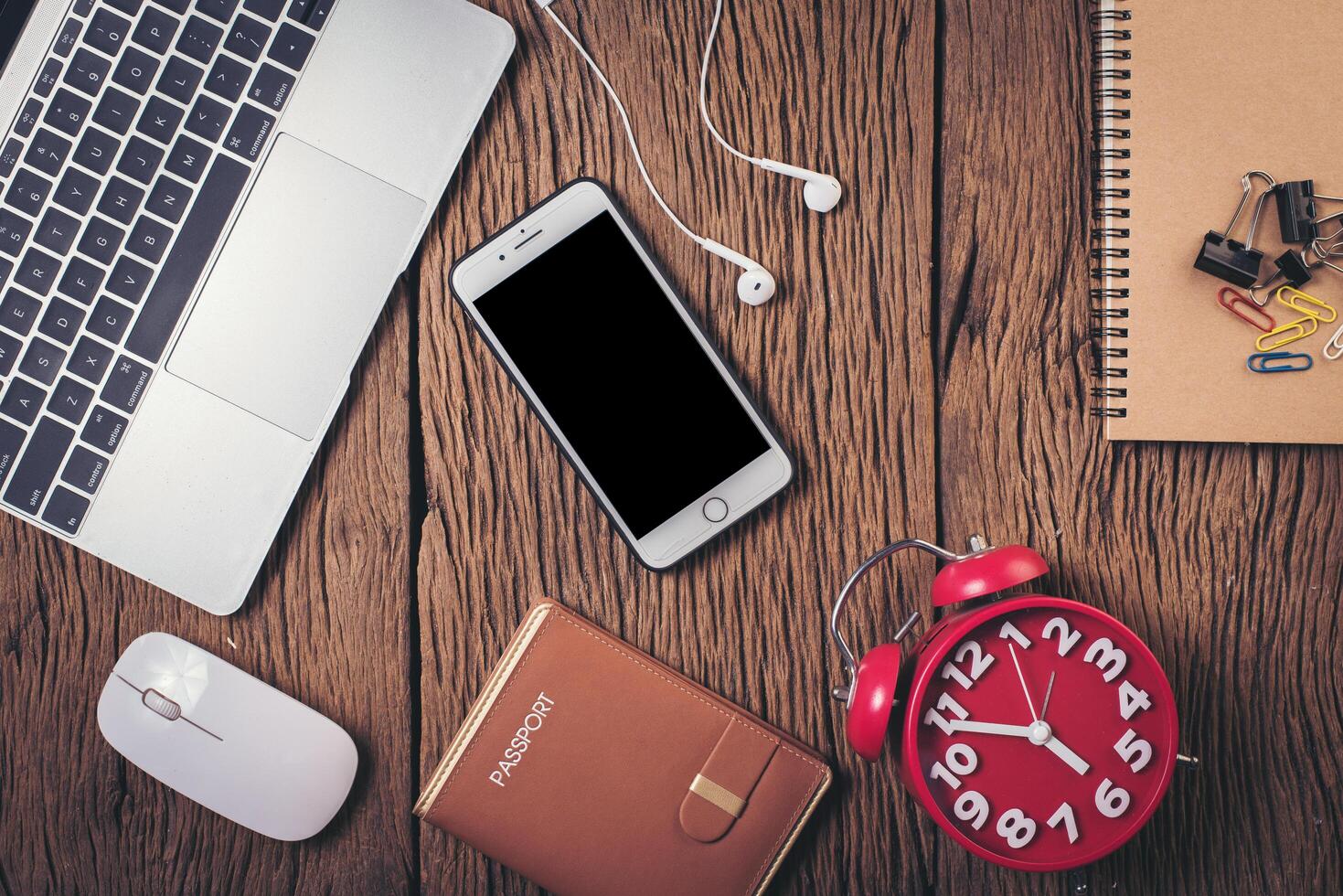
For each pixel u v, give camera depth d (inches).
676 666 23.1
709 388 21.9
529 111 22.8
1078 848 19.3
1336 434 21.2
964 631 18.5
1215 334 21.6
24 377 22.0
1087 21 22.2
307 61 21.6
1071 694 19.4
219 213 21.8
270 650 23.5
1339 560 22.4
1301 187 20.7
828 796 23.1
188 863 23.9
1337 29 21.0
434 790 21.9
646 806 21.7
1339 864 22.6
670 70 22.7
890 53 22.5
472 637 23.4
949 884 22.9
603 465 22.0
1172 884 22.9
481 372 23.0
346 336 22.1
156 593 23.6
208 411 22.2
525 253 21.6
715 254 22.8
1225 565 22.6
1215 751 22.8
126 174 21.8
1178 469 22.6
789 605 23.0
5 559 23.7
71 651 23.7
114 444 22.1
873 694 18.7
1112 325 22.0
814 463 22.9
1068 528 22.7
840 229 22.7
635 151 22.0
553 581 23.2
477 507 23.2
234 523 22.3
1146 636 22.8
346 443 23.2
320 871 23.6
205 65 21.6
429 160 21.8
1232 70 21.4
